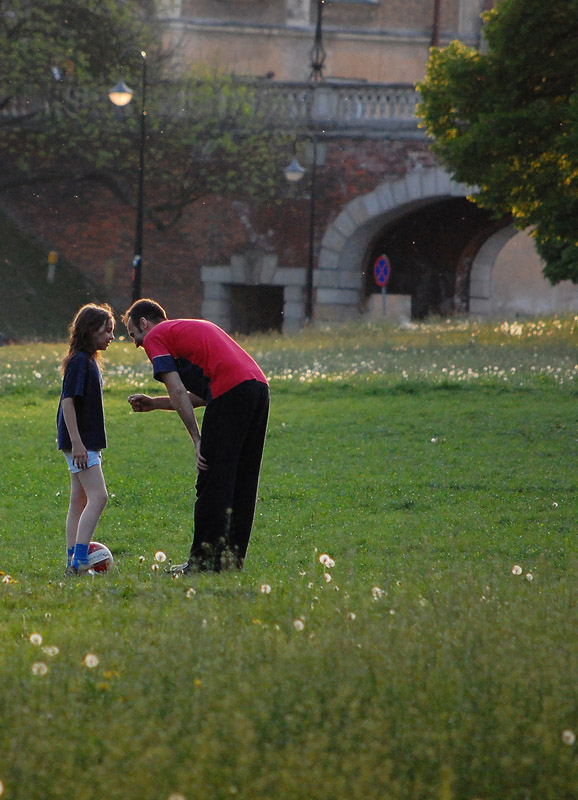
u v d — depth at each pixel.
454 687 5.68
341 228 73.50
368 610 7.62
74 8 68.81
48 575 11.65
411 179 72.38
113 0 69.94
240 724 4.98
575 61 37.28
